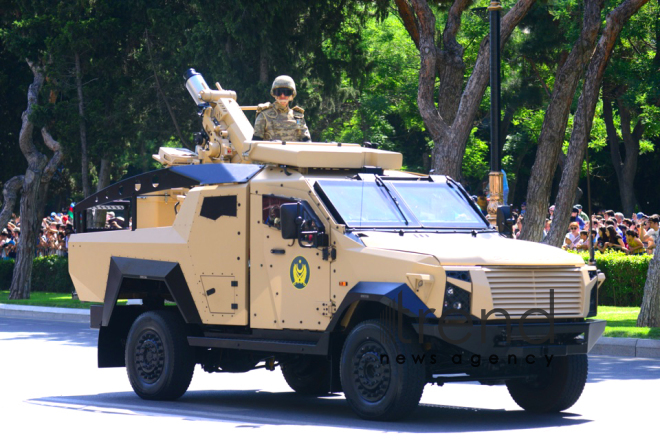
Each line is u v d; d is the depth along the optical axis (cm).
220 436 2094
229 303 2544
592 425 2256
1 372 3391
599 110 11212
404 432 2109
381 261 2222
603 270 5366
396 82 11306
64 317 6088
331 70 7125
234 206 2541
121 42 7250
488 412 2480
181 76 6938
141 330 2719
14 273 7350
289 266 2408
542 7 8194
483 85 4909
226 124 3009
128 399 2736
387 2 6806
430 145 11250
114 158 7362
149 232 2756
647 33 8988
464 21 9512
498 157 4138
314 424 2250
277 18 6506
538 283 2258
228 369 2738
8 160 8769
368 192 2450
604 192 12544
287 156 2488
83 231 3023
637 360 3644
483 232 2491
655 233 5597
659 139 12231
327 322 2317
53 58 7031
